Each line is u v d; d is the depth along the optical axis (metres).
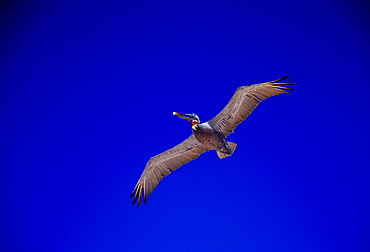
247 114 14.77
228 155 15.67
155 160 16.39
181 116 15.29
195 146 16.14
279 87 13.94
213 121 15.23
